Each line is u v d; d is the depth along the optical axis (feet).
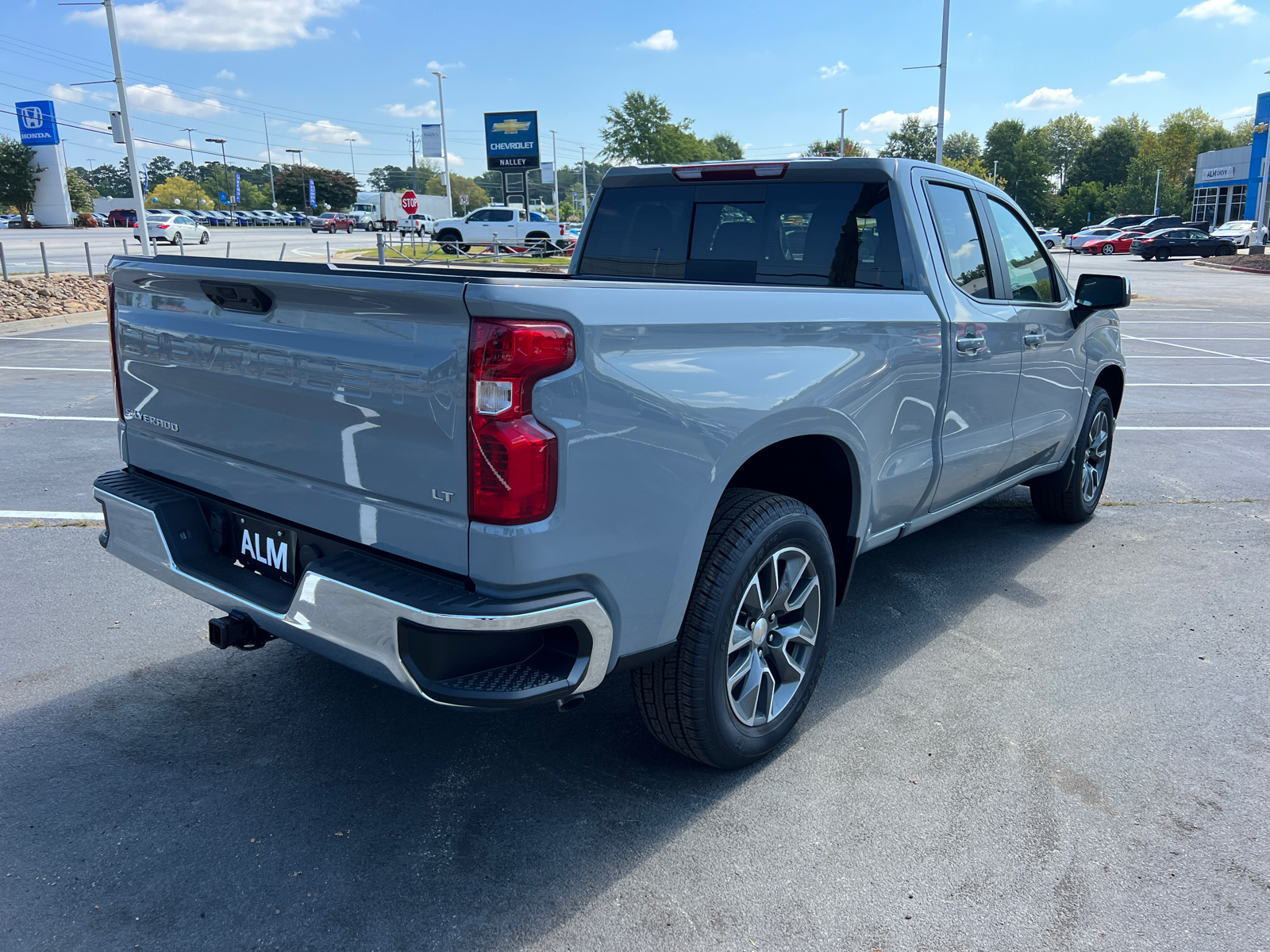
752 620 9.19
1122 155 389.60
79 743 9.96
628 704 11.08
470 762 9.73
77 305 58.95
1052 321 14.47
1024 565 15.88
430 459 6.93
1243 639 12.92
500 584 6.78
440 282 6.57
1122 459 23.44
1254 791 9.33
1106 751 10.05
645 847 8.36
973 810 8.96
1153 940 7.28
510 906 7.59
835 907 7.63
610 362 7.09
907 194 11.43
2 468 21.07
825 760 9.84
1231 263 115.96
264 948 7.07
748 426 8.29
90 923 7.29
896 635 13.00
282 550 8.54
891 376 10.30
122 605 13.70
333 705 10.92
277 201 391.65
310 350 7.59
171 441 9.52
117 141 85.15
